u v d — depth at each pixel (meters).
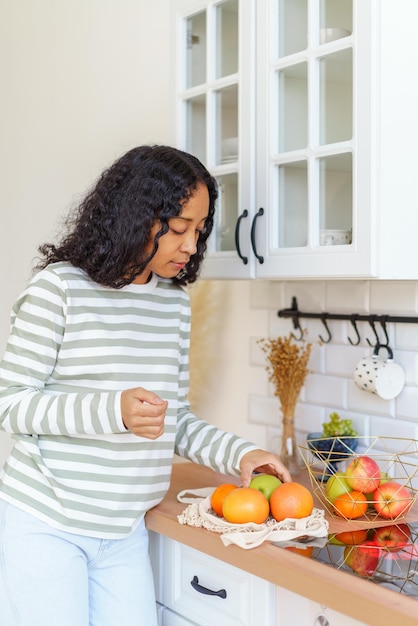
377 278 1.56
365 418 1.99
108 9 2.88
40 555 1.57
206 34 1.93
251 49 1.79
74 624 1.57
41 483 1.59
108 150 2.87
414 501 1.66
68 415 1.52
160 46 2.66
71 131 3.04
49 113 3.16
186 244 1.64
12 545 1.57
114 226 1.60
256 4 1.79
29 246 3.23
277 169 1.76
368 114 1.52
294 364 2.04
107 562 1.67
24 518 1.58
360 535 1.52
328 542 1.48
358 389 2.01
